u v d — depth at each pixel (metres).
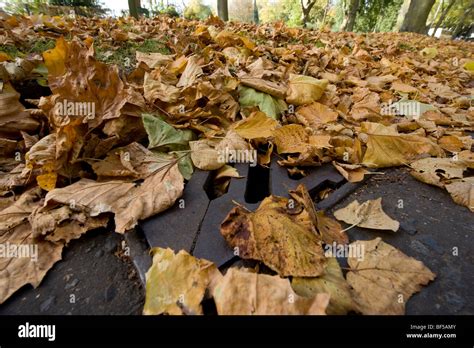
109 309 0.73
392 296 0.72
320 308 0.60
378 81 2.65
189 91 1.53
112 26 3.39
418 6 9.14
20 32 2.33
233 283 0.66
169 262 0.74
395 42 5.10
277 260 0.75
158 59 2.07
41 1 7.46
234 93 1.73
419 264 0.80
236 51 2.60
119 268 0.85
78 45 1.17
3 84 1.37
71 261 0.86
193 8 25.69
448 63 4.23
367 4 13.08
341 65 3.02
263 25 5.11
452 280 0.80
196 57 1.98
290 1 20.97
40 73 1.64
